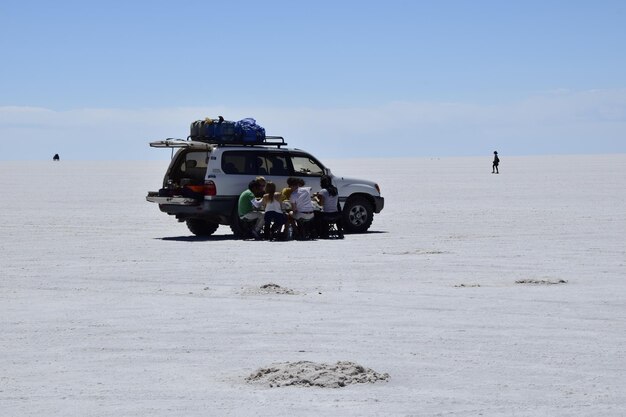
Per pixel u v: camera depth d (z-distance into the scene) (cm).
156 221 2897
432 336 1025
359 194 2478
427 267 1655
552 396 772
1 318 1148
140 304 1254
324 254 1895
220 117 2408
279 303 1256
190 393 781
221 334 1041
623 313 1167
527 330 1059
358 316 1152
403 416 712
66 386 809
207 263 1744
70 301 1284
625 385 809
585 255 1831
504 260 1755
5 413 724
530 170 8975
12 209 3466
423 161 17600
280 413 719
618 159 15288
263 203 2255
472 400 759
